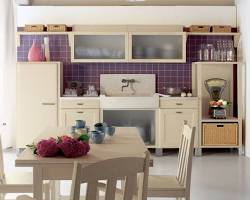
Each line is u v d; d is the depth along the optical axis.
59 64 7.36
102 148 3.28
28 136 7.37
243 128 7.47
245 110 7.36
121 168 2.00
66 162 2.83
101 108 7.30
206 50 7.71
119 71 7.97
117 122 7.33
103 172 1.93
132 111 7.34
